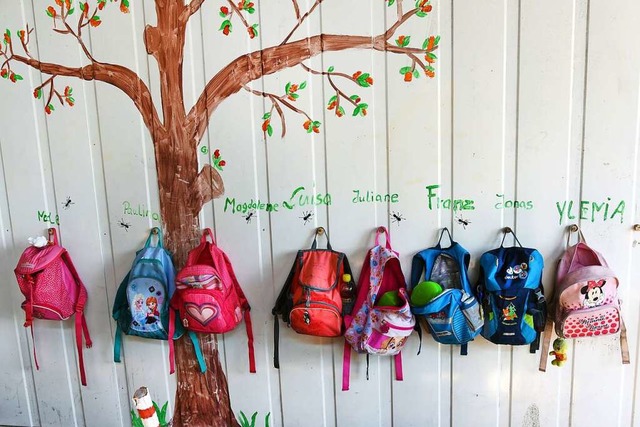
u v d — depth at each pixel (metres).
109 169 1.59
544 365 1.43
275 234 1.52
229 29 1.44
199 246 1.52
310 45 1.41
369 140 1.42
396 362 1.51
